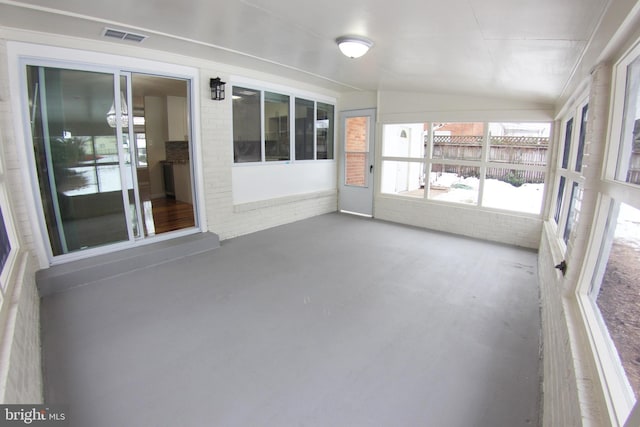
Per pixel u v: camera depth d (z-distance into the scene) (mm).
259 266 4004
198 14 2670
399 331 2656
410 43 2789
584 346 1498
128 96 3830
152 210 6363
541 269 3662
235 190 5141
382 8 2146
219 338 2545
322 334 2609
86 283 3467
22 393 1543
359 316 2881
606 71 1799
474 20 2033
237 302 3111
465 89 4625
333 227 5891
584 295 1894
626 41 1518
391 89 5898
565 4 1565
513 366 2252
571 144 3385
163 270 3852
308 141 6328
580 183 2094
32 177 3268
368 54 3391
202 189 4684
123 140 3873
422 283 3566
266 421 1793
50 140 3377
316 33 2941
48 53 3242
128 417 1806
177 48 3789
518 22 1908
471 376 2150
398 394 1990
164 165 7602
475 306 3072
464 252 4613
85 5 2539
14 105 3100
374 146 6523
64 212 3543
